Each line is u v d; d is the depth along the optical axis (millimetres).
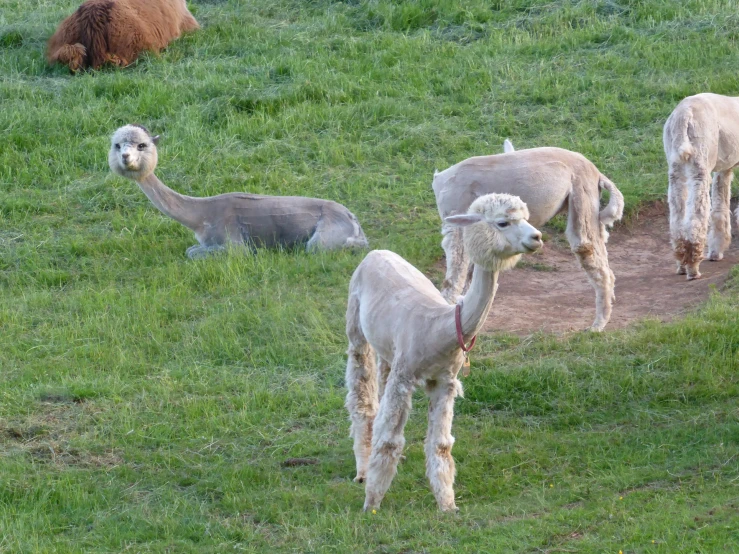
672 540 21734
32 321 38688
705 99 39906
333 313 37906
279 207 44906
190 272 41969
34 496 26844
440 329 23156
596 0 70688
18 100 59531
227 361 35188
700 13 67750
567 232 35281
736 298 36062
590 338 34250
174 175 52219
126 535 24719
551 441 28266
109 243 45594
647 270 42500
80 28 64750
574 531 22906
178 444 29844
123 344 36344
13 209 49000
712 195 42500
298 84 61094
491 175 34625
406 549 22812
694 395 30188
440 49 65812
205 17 73125
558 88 59406
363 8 73000
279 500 26125
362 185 50750
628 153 52656
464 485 26375
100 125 57188
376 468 24234
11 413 31453
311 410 31578
